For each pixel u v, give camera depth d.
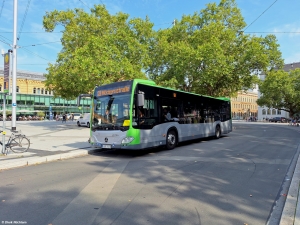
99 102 10.55
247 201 4.90
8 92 9.93
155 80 25.95
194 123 13.87
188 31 26.44
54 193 5.30
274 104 54.66
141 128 9.94
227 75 23.66
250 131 24.61
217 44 20.75
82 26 22.89
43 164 8.60
